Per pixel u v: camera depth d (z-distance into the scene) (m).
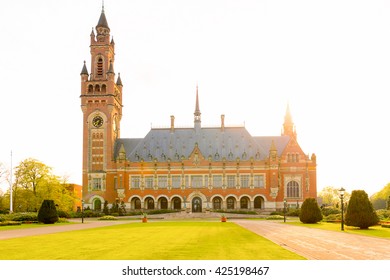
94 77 146.88
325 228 61.41
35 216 87.06
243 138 145.88
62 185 130.12
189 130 149.12
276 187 137.12
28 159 123.00
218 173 140.75
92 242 38.44
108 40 147.75
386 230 55.94
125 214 126.31
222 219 90.50
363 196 59.31
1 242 38.88
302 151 140.38
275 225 71.69
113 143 146.38
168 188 141.00
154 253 29.94
